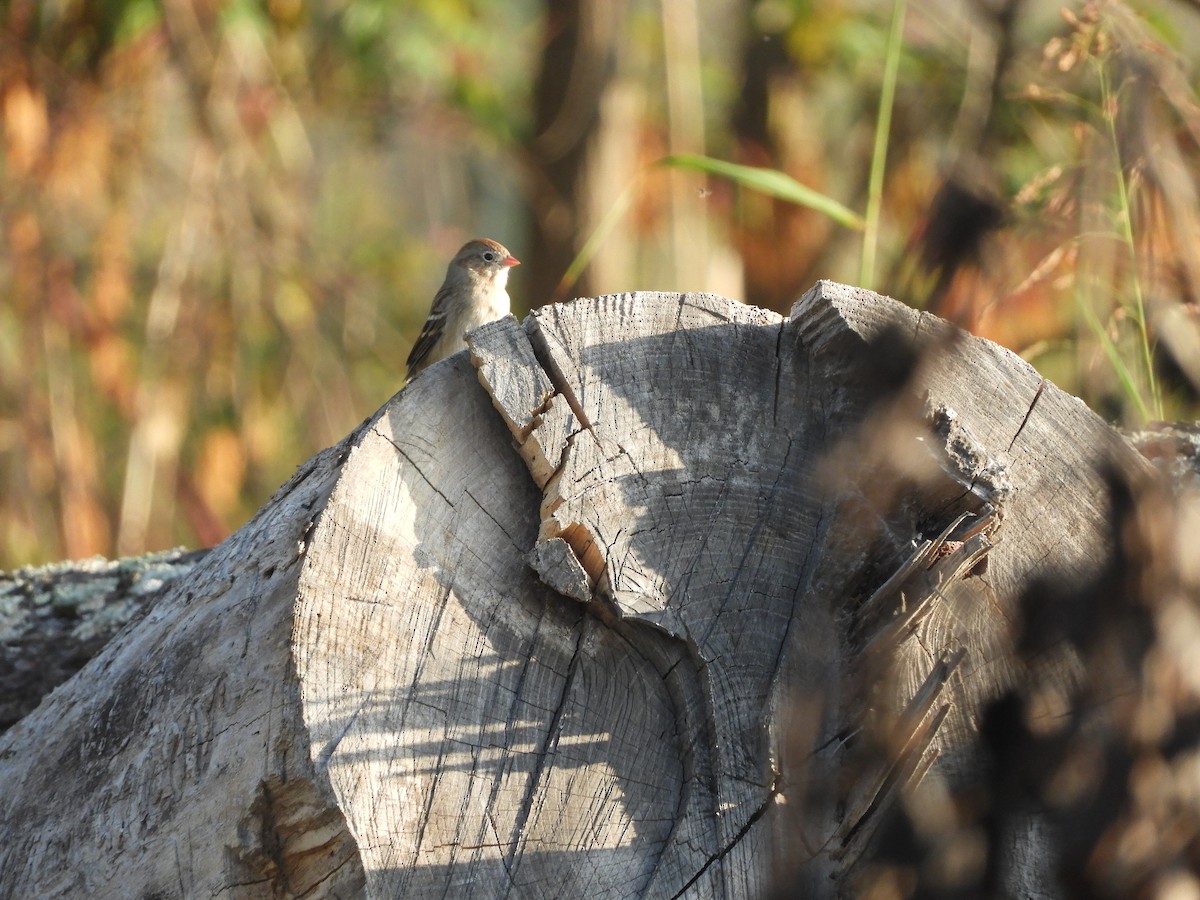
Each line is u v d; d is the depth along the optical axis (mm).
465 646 4750
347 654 4633
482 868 4547
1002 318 8328
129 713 5332
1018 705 4512
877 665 4629
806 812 4516
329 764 4500
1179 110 6949
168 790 4996
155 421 16109
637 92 17594
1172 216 6801
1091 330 7191
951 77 15914
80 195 16328
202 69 16359
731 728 4684
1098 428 5023
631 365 5020
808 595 4793
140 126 16531
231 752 4805
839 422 4996
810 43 17125
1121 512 4566
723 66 18828
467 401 5016
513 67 19156
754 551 4887
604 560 4773
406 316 18688
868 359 4840
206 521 16328
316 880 4641
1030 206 7676
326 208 18859
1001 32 9523
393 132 18172
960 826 4398
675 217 16812
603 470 4863
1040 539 4953
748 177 8344
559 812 4645
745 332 5102
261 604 4969
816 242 16953
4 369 15898
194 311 16578
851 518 4816
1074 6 8031
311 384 17219
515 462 4988
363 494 4789
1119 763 4277
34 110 15883
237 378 16672
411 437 4910
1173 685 4340
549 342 5000
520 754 4684
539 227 17219
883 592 4660
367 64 17766
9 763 5875
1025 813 4387
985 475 4699
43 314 15969
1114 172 6949
